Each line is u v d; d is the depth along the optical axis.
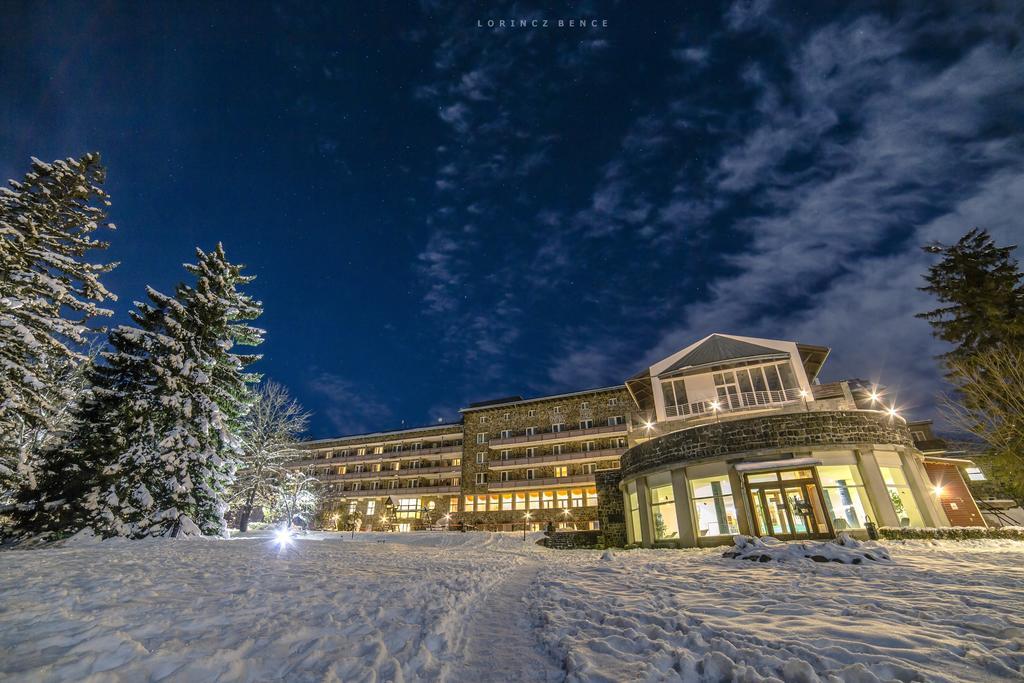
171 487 20.62
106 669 3.81
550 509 47.34
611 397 49.69
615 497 27.75
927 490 19.83
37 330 18.41
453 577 10.64
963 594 6.89
